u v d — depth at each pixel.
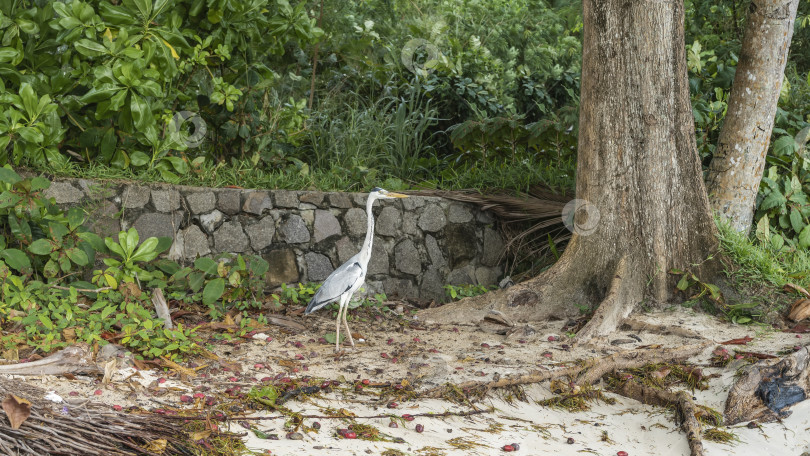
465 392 4.82
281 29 8.00
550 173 8.79
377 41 11.62
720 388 5.05
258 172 7.99
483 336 6.40
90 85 6.94
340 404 4.57
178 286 6.68
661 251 6.91
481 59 12.70
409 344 6.05
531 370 5.19
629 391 5.18
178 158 7.35
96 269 6.75
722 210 7.51
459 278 8.23
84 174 6.94
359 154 9.33
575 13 16.06
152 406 4.19
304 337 6.19
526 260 8.42
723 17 12.39
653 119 6.90
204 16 7.69
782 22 7.21
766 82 7.32
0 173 5.97
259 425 4.11
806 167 8.28
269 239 7.41
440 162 10.08
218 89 7.62
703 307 6.80
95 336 5.05
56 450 3.34
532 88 12.17
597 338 6.15
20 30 6.84
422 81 11.17
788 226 8.13
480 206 8.36
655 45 6.86
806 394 4.89
